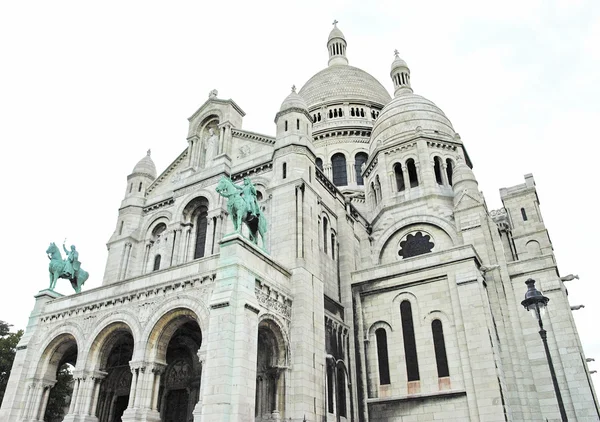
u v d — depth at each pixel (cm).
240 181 3719
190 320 2678
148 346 2647
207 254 3466
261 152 3753
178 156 4359
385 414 3120
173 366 3131
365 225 4388
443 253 3356
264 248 3177
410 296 3378
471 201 3903
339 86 7081
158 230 4197
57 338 3134
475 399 2822
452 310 3155
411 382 3128
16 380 3058
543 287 3506
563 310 3384
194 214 3847
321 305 3058
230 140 4000
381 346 3353
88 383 2808
